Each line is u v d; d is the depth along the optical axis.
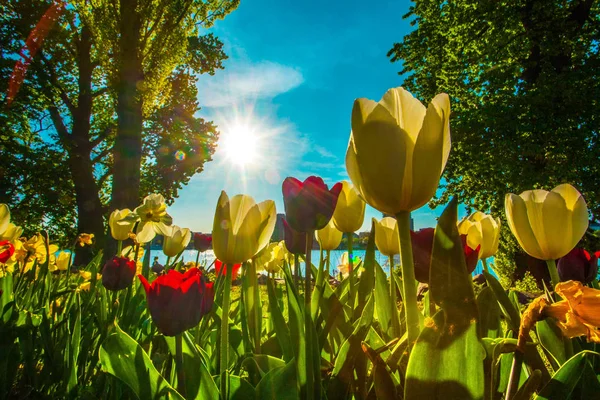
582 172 4.90
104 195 8.88
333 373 0.31
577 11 5.53
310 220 0.27
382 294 0.47
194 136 8.65
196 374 0.30
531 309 0.19
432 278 0.19
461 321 0.18
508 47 5.59
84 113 7.75
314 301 0.40
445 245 0.19
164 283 0.29
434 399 0.18
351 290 0.48
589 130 4.91
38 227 6.86
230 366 0.46
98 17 6.06
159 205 0.93
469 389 0.18
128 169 6.11
